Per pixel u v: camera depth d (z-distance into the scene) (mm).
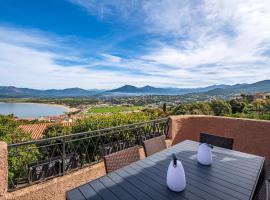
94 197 1358
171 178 1445
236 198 1350
